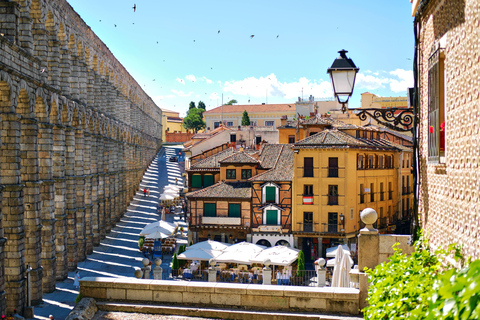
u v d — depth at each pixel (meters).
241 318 17.23
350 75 16.83
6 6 38.59
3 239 35.03
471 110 10.31
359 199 66.75
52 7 50.03
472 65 10.16
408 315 11.24
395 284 13.11
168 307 17.84
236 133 106.25
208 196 68.06
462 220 11.09
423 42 15.50
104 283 18.62
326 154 64.88
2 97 38.22
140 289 18.42
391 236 17.09
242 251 51.97
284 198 66.56
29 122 43.00
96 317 17.52
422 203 15.97
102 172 74.31
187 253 52.09
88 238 66.31
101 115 74.25
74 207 56.59
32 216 43.31
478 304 5.16
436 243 13.76
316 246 65.69
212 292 17.84
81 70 63.41
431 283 11.77
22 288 39.91
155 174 145.00
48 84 46.75
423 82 15.70
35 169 43.59
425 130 15.39
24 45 41.88
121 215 94.50
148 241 70.62
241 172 71.94
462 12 10.84
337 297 16.92
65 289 49.19
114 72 90.44
